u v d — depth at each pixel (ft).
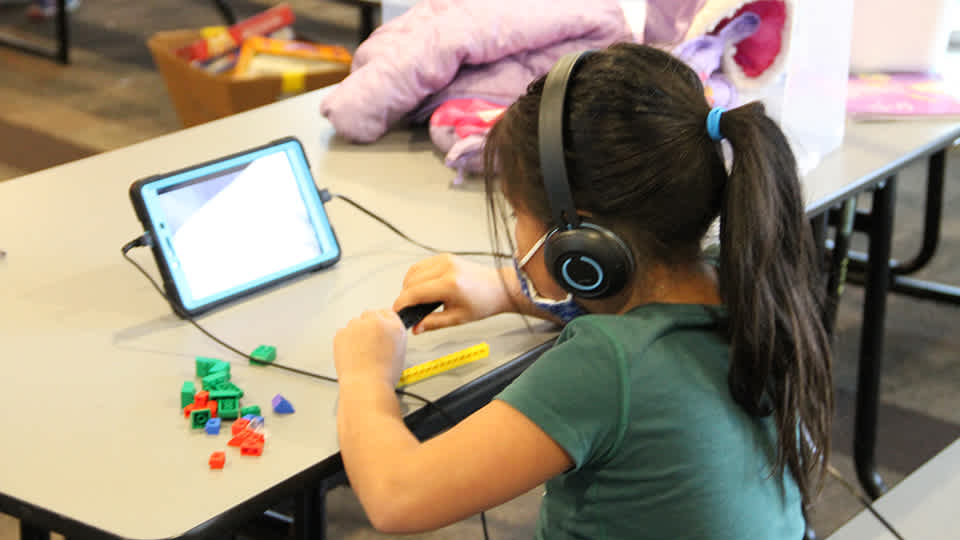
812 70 5.08
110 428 3.16
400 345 3.37
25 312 3.78
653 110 2.73
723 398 2.82
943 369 7.85
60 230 4.40
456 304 3.72
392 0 7.36
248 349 3.60
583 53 2.89
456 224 4.57
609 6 5.55
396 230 4.47
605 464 2.80
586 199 2.81
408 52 5.29
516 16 5.33
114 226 4.45
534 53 5.48
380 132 5.40
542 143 2.77
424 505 2.74
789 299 2.78
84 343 3.60
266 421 3.21
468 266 3.83
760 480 2.92
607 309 3.08
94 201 4.66
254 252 3.97
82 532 2.80
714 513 2.80
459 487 2.72
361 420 3.02
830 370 3.06
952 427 7.26
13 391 3.32
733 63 5.23
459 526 6.40
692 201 2.77
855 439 6.68
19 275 4.03
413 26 5.53
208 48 9.52
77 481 2.93
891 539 4.04
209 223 3.87
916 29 6.23
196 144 5.31
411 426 3.32
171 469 2.99
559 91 2.76
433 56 5.26
